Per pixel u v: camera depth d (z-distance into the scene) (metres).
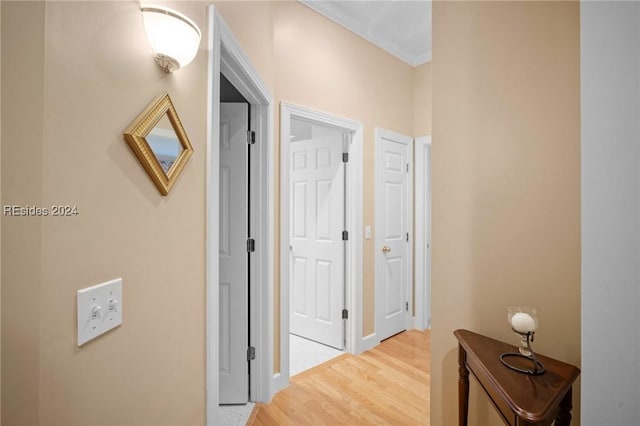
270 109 2.04
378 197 3.02
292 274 3.21
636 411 0.69
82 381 0.64
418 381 2.32
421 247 3.41
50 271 0.57
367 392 2.18
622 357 0.71
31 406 0.55
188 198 1.02
